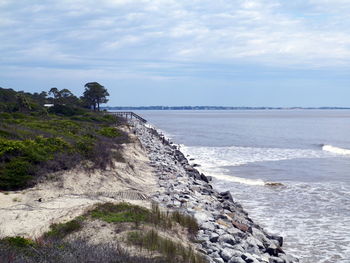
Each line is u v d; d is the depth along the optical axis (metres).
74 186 17.33
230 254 11.25
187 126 113.56
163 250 9.48
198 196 19.42
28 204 14.53
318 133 84.12
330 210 20.41
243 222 16.25
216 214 15.73
